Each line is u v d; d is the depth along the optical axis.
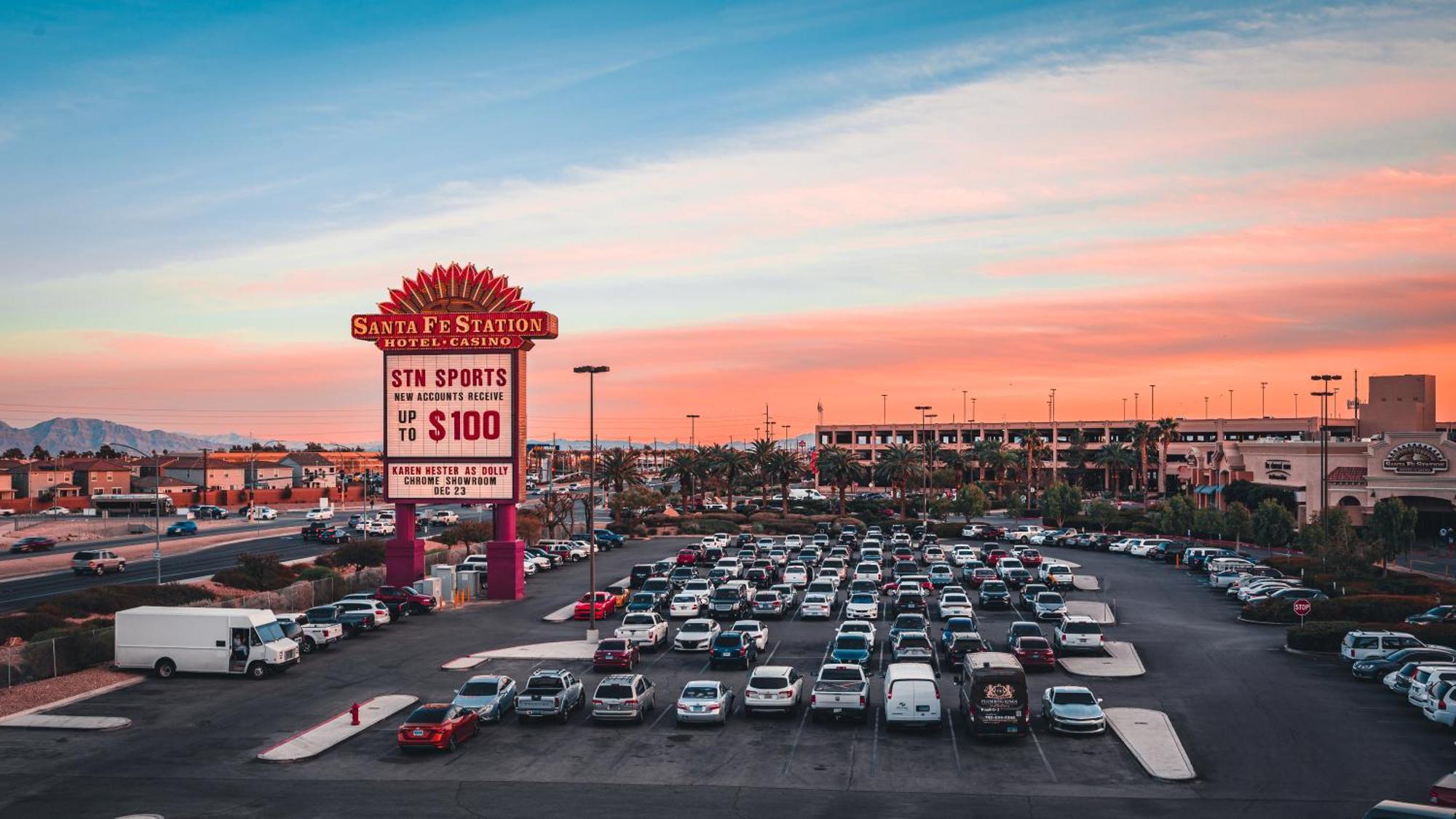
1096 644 50.88
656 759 34.69
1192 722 38.81
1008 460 183.50
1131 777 32.41
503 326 69.56
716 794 31.03
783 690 39.72
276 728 38.88
